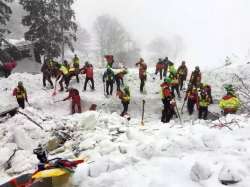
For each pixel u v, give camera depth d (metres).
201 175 6.49
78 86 22.42
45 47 37.56
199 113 18.02
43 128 14.41
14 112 16.03
